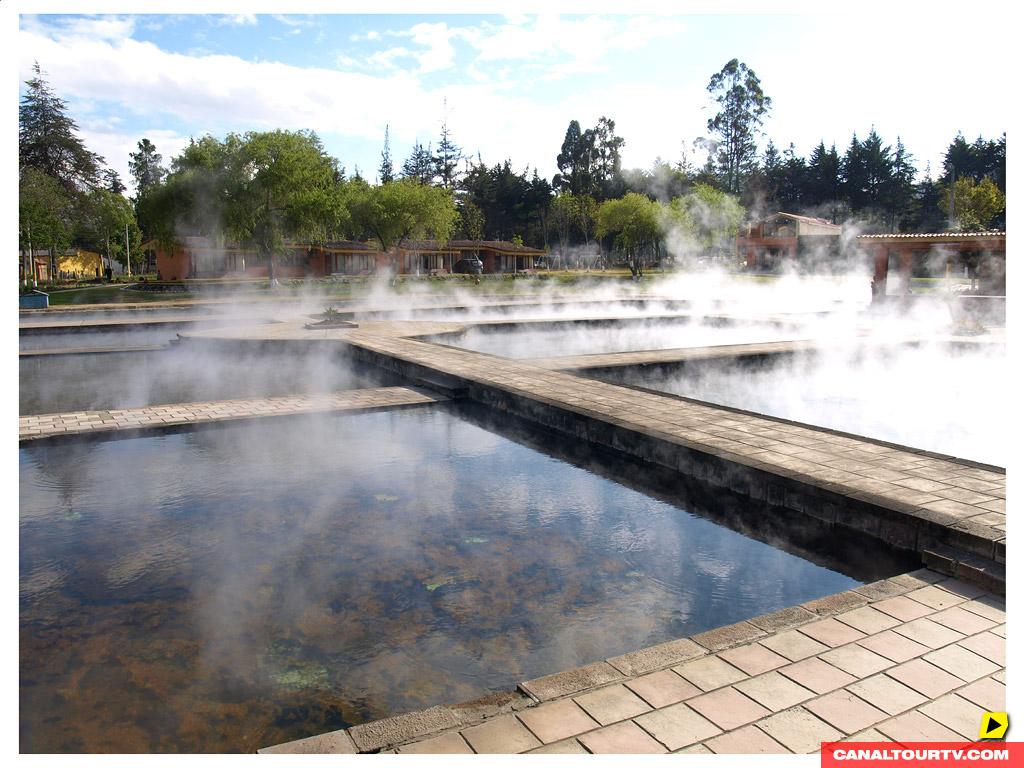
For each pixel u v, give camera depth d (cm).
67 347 1361
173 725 257
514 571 392
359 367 1138
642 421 623
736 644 282
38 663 300
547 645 313
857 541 412
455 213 3912
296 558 409
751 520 478
